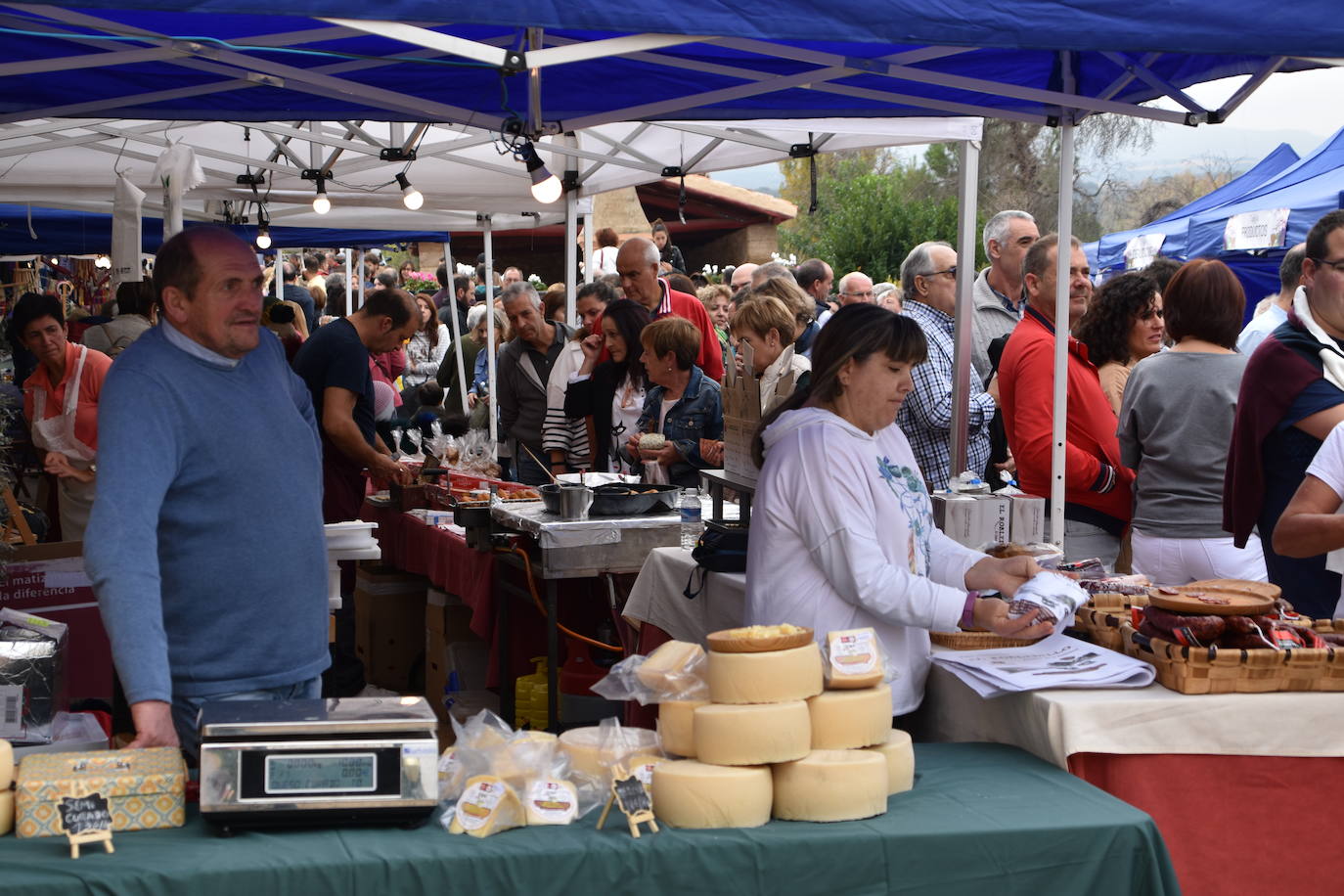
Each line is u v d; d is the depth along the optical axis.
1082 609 2.97
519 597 4.94
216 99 4.68
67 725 2.66
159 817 2.04
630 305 5.76
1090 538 4.06
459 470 6.11
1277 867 2.49
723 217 18.28
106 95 4.58
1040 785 2.33
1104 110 3.59
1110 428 4.02
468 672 5.41
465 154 8.02
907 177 29.62
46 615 4.30
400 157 5.77
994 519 3.57
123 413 2.41
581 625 5.04
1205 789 2.47
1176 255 9.79
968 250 4.31
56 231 10.69
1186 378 3.71
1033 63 3.90
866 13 2.27
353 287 17.23
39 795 2.00
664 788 2.11
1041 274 4.11
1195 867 2.47
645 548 4.45
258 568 2.57
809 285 7.89
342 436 5.31
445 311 14.12
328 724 2.05
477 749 2.20
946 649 2.97
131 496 2.33
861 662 2.33
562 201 8.12
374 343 5.51
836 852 2.04
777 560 2.80
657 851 1.99
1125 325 4.28
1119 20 2.33
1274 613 2.70
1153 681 2.60
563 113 4.60
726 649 2.20
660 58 3.51
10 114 4.59
